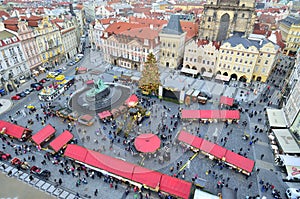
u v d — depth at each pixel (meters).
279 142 60.53
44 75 102.88
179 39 86.44
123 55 66.06
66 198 46.84
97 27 113.44
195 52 100.75
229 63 97.81
